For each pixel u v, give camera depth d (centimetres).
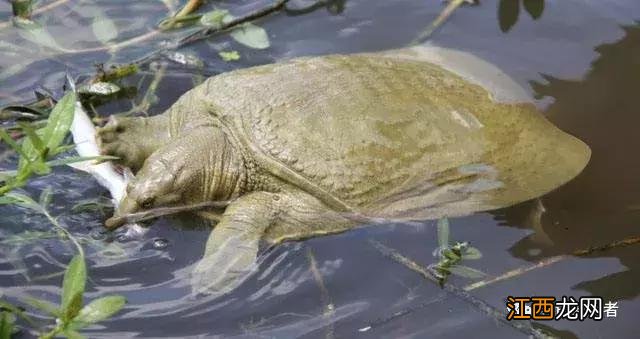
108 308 175
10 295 189
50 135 177
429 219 198
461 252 195
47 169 176
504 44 223
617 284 193
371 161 197
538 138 203
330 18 230
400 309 190
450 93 204
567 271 194
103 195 201
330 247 196
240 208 197
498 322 189
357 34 227
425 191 198
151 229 198
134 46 225
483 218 199
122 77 219
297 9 232
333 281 193
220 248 193
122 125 202
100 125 210
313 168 196
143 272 193
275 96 201
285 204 197
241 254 193
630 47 221
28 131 175
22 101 214
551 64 218
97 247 195
